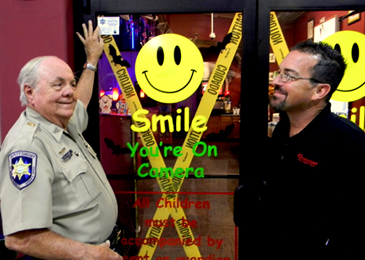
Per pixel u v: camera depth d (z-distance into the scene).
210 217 1.98
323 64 1.16
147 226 2.02
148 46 1.88
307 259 1.20
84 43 1.69
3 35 1.80
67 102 1.11
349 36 1.82
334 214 1.12
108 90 1.93
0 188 0.99
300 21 1.90
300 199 1.20
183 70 1.88
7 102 1.85
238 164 1.90
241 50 1.82
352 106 1.84
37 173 0.96
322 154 1.14
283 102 1.24
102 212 1.14
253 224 1.70
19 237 0.94
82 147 1.25
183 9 1.79
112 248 1.23
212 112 1.90
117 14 1.82
